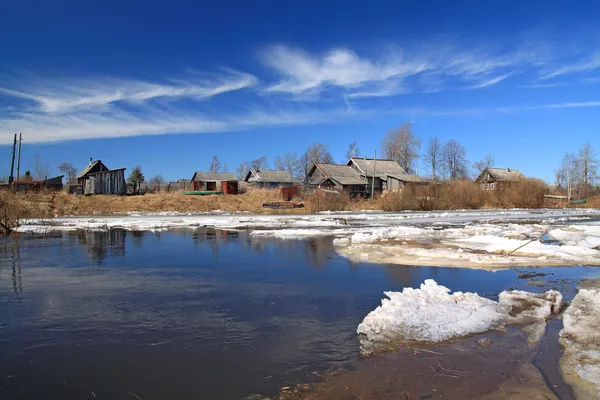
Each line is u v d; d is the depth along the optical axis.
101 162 45.78
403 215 31.61
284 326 6.16
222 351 5.24
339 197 38.91
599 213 37.88
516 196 47.00
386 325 5.93
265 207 37.56
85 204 33.69
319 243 15.13
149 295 7.91
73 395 4.16
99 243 15.20
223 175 58.66
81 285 8.70
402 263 11.11
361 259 11.72
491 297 7.79
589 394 4.08
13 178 40.25
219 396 4.11
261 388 4.27
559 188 72.81
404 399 3.99
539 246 13.28
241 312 6.85
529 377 4.45
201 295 7.90
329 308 7.06
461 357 4.96
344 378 4.46
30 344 5.49
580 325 5.94
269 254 12.66
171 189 50.38
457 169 74.75
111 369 4.74
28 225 21.78
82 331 5.97
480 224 24.17
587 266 10.73
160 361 4.95
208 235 17.78
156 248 13.94
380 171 60.28
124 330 6.01
